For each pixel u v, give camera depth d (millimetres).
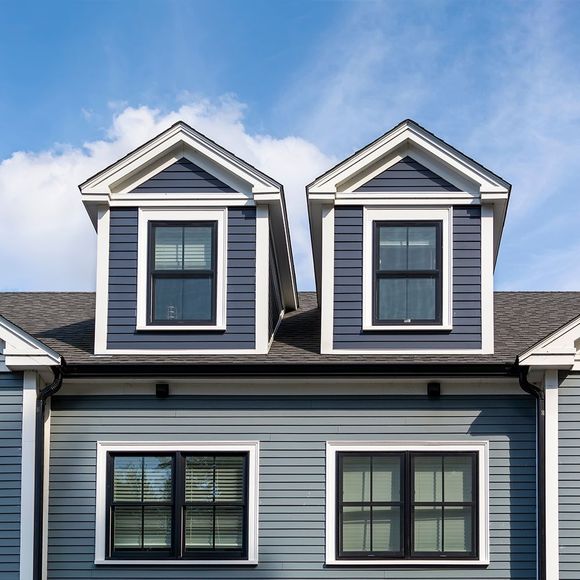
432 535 13969
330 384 14234
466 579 13766
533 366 13641
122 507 14148
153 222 14930
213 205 14906
